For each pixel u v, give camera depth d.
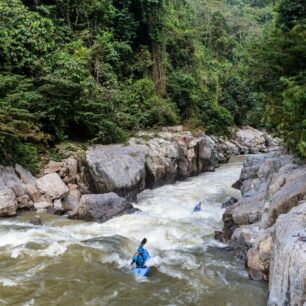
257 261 8.02
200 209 13.76
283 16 14.03
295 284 5.76
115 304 7.00
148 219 12.22
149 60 25.98
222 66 40.88
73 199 13.91
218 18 46.28
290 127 11.35
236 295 7.37
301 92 9.55
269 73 13.87
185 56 31.41
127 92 23.03
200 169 22.30
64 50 19.69
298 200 8.68
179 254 9.41
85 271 8.23
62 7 22.05
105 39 21.88
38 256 8.82
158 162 18.34
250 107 37.06
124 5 25.11
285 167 11.95
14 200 12.30
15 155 14.12
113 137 19.06
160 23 26.86
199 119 28.44
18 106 14.45
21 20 16.48
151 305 6.98
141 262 8.45
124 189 14.97
